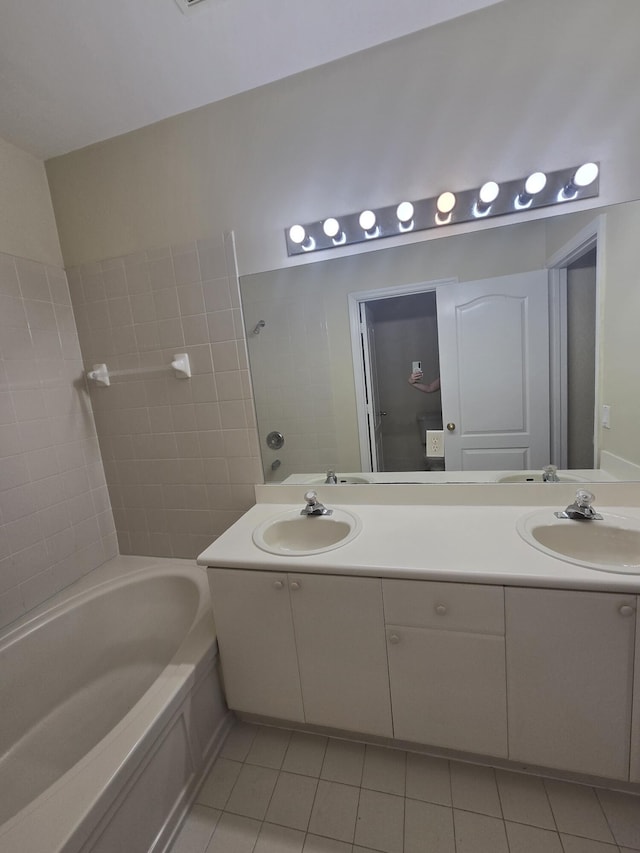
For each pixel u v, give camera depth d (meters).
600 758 1.00
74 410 1.77
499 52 1.20
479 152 1.27
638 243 1.22
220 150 1.50
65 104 1.39
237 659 1.26
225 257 1.56
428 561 1.05
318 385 1.57
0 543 1.45
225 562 1.19
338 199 1.42
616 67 1.14
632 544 1.15
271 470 1.68
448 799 1.08
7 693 1.29
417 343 1.46
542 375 1.36
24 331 1.57
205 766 1.21
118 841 0.87
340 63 1.33
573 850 0.95
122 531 1.95
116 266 1.69
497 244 1.33
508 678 1.02
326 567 1.09
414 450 1.52
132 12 1.07
